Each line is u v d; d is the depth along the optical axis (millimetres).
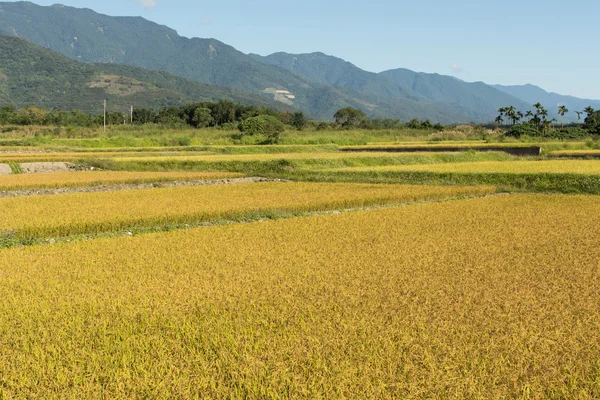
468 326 6703
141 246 11648
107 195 21562
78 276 9117
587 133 77250
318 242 12172
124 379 5477
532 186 27266
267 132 70062
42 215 15906
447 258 10570
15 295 8047
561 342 6258
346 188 24656
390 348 6023
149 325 6781
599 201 20734
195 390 5273
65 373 5574
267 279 8938
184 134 70938
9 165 36531
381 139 70812
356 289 8344
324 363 5668
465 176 28828
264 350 6082
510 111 106188
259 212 18000
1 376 5613
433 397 5145
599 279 9031
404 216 16391
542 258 10617
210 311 7359
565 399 5156
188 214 16469
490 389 5262
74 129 73750
